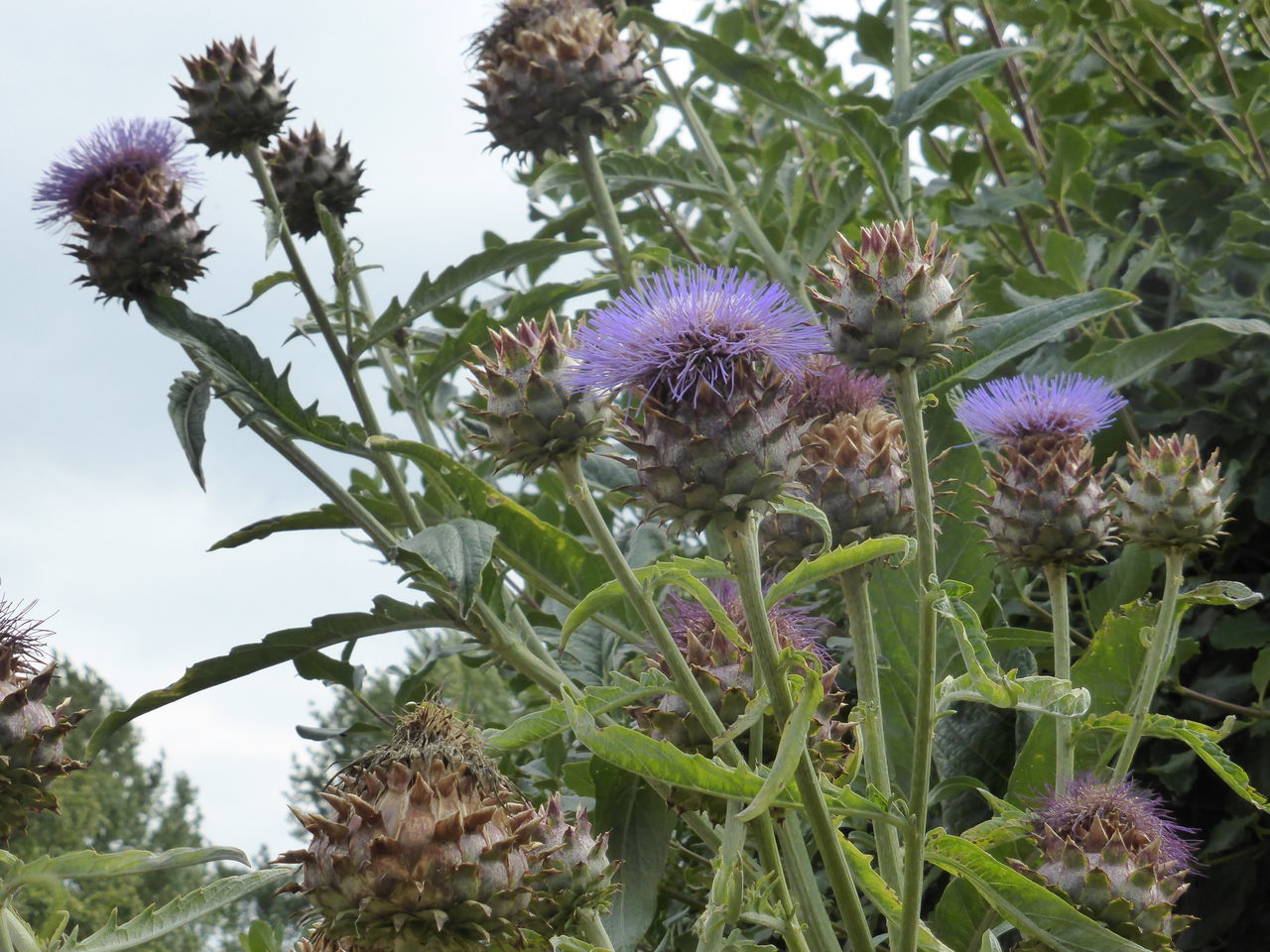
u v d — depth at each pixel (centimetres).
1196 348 371
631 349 226
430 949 208
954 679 218
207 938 1680
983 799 355
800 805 211
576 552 355
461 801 213
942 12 491
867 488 265
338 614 334
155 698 335
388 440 320
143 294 375
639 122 505
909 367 233
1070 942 214
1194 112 491
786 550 271
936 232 239
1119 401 303
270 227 358
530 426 237
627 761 204
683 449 218
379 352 433
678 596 296
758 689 229
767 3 598
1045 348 441
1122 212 488
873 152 442
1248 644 378
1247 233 421
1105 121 516
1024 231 486
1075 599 429
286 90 380
